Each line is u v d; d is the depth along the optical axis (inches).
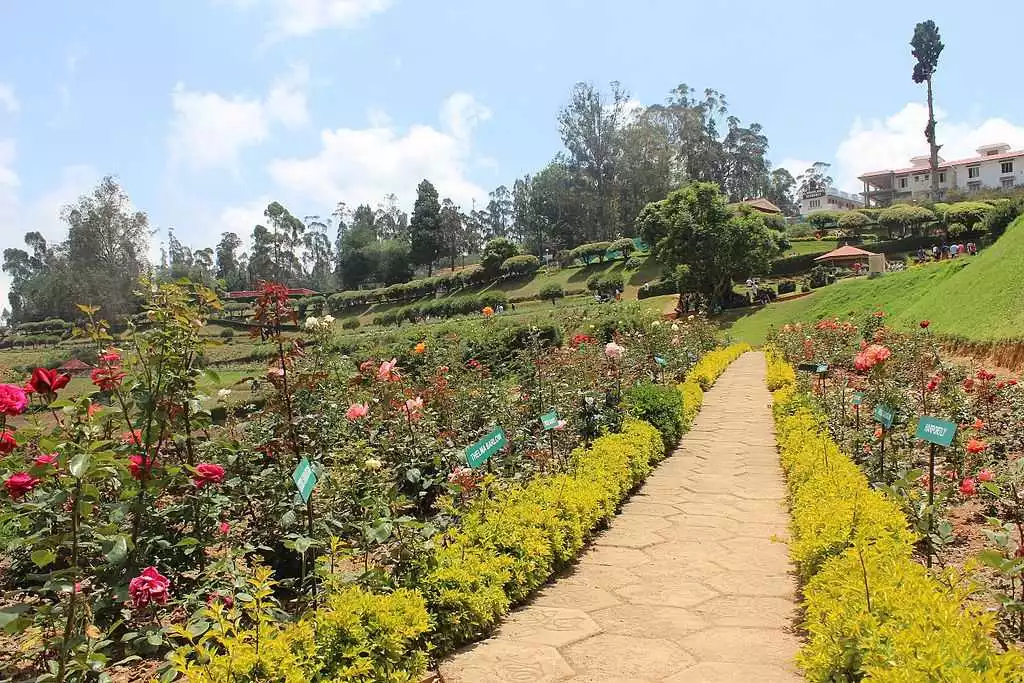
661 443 336.5
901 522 154.8
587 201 2704.2
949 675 84.4
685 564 195.6
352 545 161.5
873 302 1119.0
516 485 210.8
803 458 250.2
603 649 141.8
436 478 192.4
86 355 1332.4
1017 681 85.0
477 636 148.6
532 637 148.7
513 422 258.8
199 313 150.5
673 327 688.4
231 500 159.2
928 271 1119.6
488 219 3875.5
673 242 1498.5
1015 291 573.0
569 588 179.3
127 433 148.3
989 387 297.9
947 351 594.2
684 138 2923.2
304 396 218.5
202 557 143.3
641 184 2637.8
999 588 152.9
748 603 165.5
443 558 153.5
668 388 394.6
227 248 3678.6
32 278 2942.9
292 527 163.5
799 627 149.1
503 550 171.2
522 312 1553.9
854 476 203.3
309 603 132.6
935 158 2527.1
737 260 1472.7
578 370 346.3
